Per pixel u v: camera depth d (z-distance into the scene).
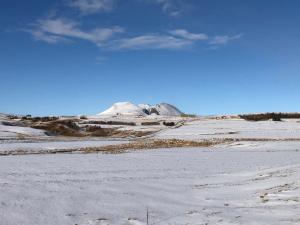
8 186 17.31
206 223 13.38
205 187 20.50
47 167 27.11
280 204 16.28
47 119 123.81
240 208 15.79
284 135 74.00
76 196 16.23
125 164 30.22
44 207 14.27
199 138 72.00
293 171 24.02
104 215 13.95
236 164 30.70
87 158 35.50
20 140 65.69
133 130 103.44
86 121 128.38
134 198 16.78
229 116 138.62
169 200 17.02
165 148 50.72
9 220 12.56
